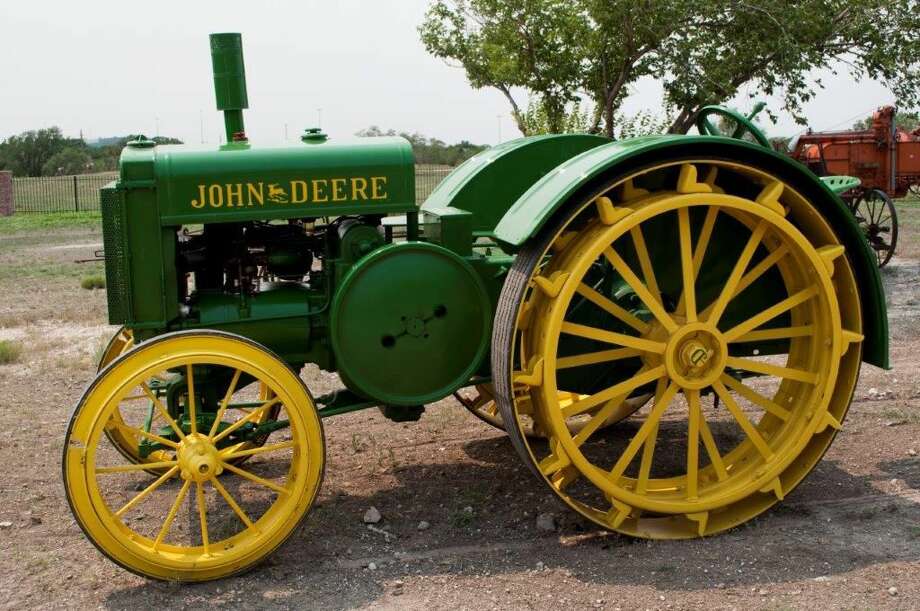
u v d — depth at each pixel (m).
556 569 4.14
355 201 4.53
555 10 13.46
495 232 4.32
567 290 4.11
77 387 7.43
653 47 12.98
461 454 5.72
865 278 4.61
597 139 5.34
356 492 5.13
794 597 3.81
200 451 4.04
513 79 13.67
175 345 3.95
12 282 13.22
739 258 4.75
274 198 4.43
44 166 49.44
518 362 4.88
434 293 4.49
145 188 4.33
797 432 4.57
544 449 5.77
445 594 3.93
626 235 4.86
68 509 4.99
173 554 4.03
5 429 6.35
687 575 4.04
